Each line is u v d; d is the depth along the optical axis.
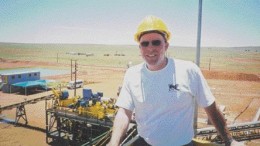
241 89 63.59
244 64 137.25
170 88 3.24
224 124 3.39
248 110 42.88
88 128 28.08
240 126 18.02
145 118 3.46
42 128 34.34
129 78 3.53
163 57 3.27
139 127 3.58
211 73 84.19
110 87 66.44
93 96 31.20
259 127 18.16
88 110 28.00
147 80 3.35
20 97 53.94
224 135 3.38
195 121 9.56
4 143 28.94
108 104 28.94
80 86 65.81
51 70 109.81
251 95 56.06
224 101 49.53
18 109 36.00
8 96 54.69
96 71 104.62
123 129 3.41
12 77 60.00
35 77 66.62
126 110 3.54
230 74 82.06
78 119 28.03
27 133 32.38
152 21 3.22
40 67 123.44
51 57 198.12
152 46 3.18
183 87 3.24
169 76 3.25
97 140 17.38
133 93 3.47
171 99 3.25
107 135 16.67
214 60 169.50
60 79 80.94
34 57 197.12
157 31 3.16
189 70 3.28
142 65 3.48
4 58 181.62
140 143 3.61
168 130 3.32
